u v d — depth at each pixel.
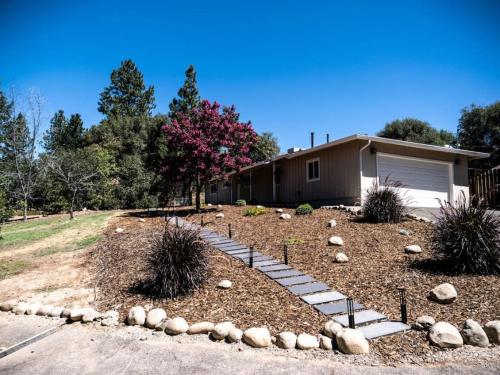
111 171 21.70
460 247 5.37
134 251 7.61
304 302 4.65
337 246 7.25
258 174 19.50
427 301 4.51
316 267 6.08
